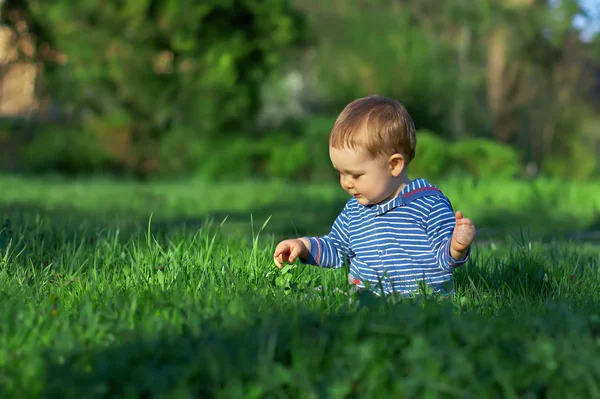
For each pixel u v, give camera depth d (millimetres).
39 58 23922
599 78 35469
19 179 18500
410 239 3502
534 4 30766
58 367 2129
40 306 2961
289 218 10984
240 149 21766
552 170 33188
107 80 21859
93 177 20734
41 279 3762
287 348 2303
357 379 2111
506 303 3293
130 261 4098
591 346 2256
